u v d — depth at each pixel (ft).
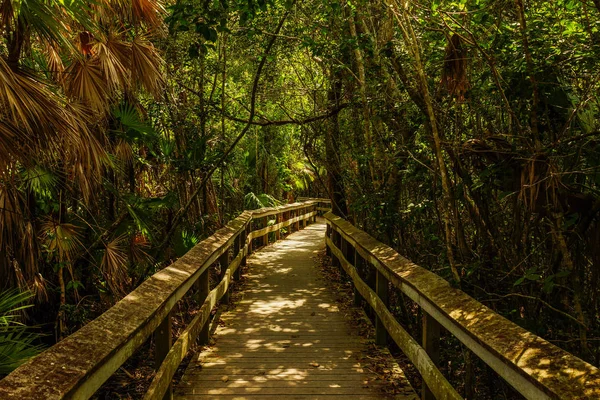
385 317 14.94
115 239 19.74
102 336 7.52
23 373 5.88
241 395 12.87
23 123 11.74
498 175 12.73
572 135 12.28
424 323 11.28
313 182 74.84
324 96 36.14
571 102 12.20
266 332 18.47
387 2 15.05
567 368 6.01
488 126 14.37
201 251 16.72
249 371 14.55
